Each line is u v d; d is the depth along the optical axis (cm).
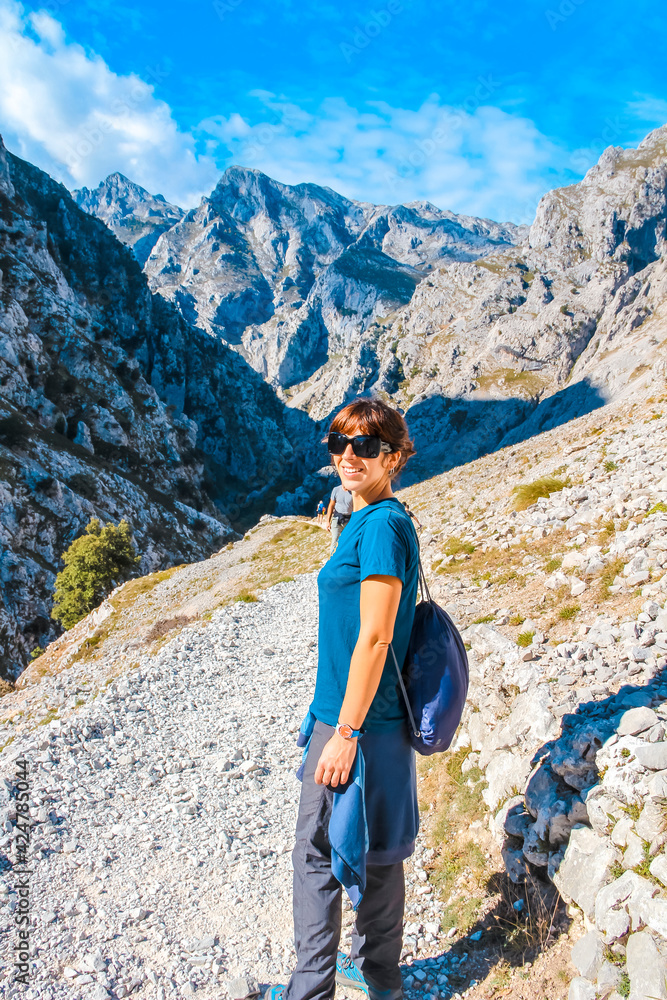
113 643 2564
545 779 357
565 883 305
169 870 470
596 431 1698
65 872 462
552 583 662
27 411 11900
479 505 1342
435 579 880
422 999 310
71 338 13712
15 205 14712
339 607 231
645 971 228
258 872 464
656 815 274
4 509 9106
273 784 623
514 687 480
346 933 373
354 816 215
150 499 12900
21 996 336
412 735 237
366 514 231
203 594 2508
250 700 869
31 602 8794
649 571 561
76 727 736
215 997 338
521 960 302
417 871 426
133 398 15562
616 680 404
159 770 658
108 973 354
